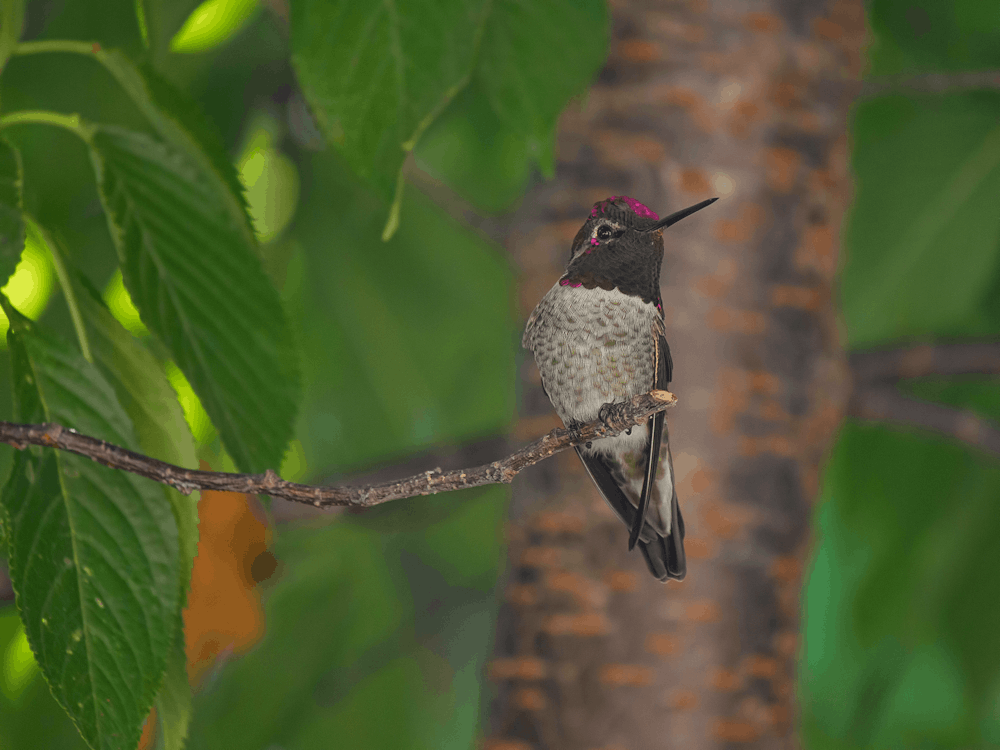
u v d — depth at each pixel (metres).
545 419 3.88
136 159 3.80
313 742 4.00
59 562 3.76
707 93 3.87
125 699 3.76
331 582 4.01
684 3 3.88
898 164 3.96
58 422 3.77
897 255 3.96
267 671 4.00
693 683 3.86
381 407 4.01
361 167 3.80
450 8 3.80
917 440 3.99
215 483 3.75
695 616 3.86
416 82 3.80
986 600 3.98
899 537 3.98
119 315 3.96
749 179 3.87
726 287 3.87
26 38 3.88
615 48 3.88
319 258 4.00
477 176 4.03
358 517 3.97
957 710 4.01
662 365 3.86
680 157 3.87
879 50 3.97
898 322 3.96
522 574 3.87
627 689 3.86
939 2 3.96
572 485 3.87
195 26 3.93
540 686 3.86
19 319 3.77
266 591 3.99
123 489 3.77
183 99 3.80
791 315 3.88
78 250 3.91
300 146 3.99
